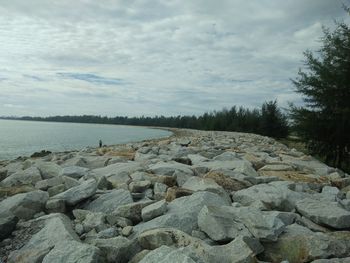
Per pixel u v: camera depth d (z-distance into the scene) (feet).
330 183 24.38
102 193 18.33
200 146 52.19
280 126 132.16
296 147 70.74
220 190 18.34
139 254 11.46
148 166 27.76
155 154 38.83
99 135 179.63
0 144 107.45
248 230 13.03
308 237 12.76
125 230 13.73
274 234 12.84
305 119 43.52
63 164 30.94
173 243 11.93
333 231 14.83
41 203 16.42
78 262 10.50
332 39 41.83
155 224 13.97
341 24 41.52
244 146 54.44
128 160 33.81
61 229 13.01
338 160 43.91
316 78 42.75
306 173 28.07
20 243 12.98
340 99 40.88
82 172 24.54
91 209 16.99
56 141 125.90
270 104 134.41
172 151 41.27
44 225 14.06
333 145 43.78
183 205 15.66
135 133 211.82
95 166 31.32
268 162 32.42
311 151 46.83
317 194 20.06
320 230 14.74
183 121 343.67
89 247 11.13
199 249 11.35
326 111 42.68
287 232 13.44
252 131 151.12
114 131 250.37
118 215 15.38
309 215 15.81
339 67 40.91
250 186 21.04
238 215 13.98
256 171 27.76
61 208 16.25
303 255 12.19
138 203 15.79
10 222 13.62
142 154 36.91
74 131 232.53
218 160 31.55
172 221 14.03
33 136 158.92
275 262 12.14
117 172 24.39
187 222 14.10
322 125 42.34
